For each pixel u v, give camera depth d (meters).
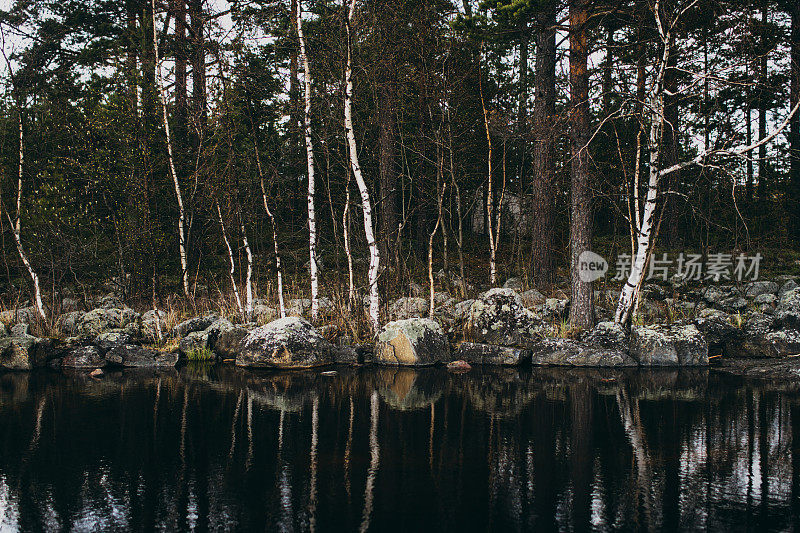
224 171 15.26
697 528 3.99
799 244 23.55
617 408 7.65
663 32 11.73
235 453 5.74
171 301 15.70
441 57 16.97
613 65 12.75
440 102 17.73
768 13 12.35
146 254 16.23
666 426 6.72
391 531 3.95
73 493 4.69
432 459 5.52
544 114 16.36
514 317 12.97
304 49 13.85
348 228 17.48
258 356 11.54
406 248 22.30
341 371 11.07
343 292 15.22
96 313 13.38
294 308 14.97
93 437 6.34
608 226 27.84
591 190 13.02
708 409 7.58
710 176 13.68
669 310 14.05
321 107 15.04
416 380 9.98
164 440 6.20
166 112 14.66
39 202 15.73
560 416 7.23
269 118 16.36
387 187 18.83
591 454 5.66
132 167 15.62
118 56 15.55
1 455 5.69
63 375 10.62
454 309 15.08
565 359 11.71
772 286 17.06
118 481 4.96
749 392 8.75
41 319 13.33
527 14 12.29
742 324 12.91
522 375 10.52
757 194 23.53
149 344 13.00
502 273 20.91
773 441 6.09
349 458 5.58
